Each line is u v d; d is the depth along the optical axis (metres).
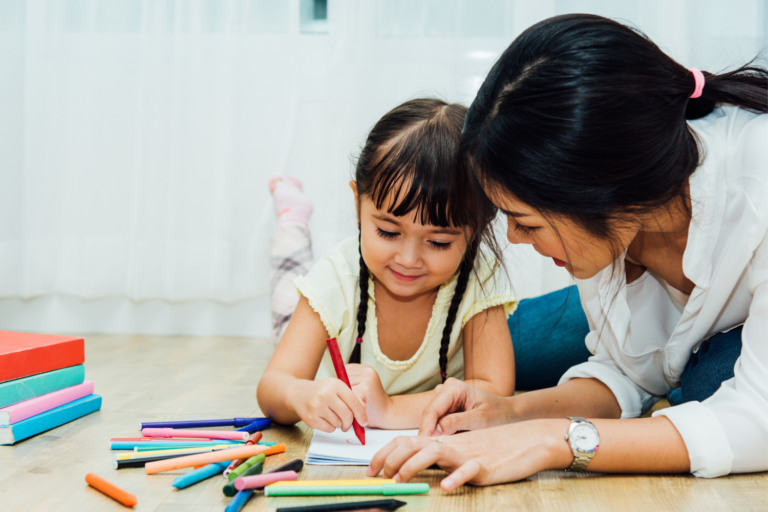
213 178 1.68
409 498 0.61
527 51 0.64
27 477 0.67
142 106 1.67
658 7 1.53
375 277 0.98
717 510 0.59
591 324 0.94
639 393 0.89
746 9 1.52
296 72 1.69
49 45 1.69
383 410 0.83
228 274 1.67
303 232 1.58
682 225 0.75
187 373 1.26
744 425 0.64
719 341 0.79
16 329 1.78
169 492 0.62
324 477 0.66
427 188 0.78
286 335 0.94
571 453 0.64
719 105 0.74
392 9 1.62
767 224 0.67
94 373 1.25
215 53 1.67
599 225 0.62
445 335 0.95
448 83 1.63
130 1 1.69
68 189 1.71
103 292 1.72
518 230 0.69
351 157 1.24
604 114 0.59
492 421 0.76
